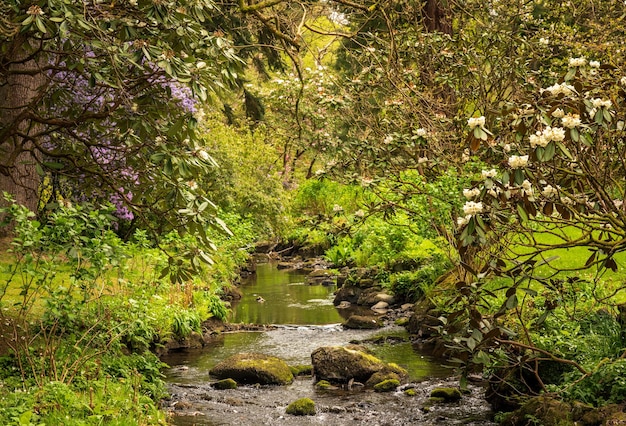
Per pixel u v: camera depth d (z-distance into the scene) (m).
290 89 12.33
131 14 7.04
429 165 11.13
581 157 6.48
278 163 26.22
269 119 20.97
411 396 9.48
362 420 8.59
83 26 6.27
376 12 11.14
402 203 12.17
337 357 10.49
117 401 7.16
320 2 11.11
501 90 12.09
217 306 14.31
